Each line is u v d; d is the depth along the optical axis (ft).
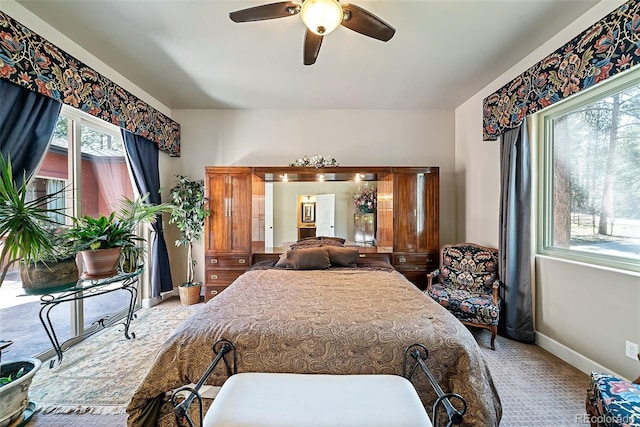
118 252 7.95
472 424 4.47
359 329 5.19
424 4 6.63
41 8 6.75
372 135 13.79
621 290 6.32
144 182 11.24
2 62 6.08
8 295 7.24
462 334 5.16
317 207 13.73
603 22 6.17
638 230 6.28
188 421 3.57
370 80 10.66
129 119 10.27
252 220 12.57
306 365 4.88
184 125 13.74
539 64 8.00
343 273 9.55
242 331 5.13
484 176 11.45
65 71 7.57
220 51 8.64
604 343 6.70
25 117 6.74
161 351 5.02
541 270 8.60
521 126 8.91
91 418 5.61
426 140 13.76
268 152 13.78
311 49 6.92
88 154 9.37
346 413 3.69
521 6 6.71
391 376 4.58
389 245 12.89
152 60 9.16
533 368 7.37
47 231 6.34
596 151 7.25
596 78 6.36
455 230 13.64
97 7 6.74
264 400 3.94
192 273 13.11
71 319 8.73
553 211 8.59
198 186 13.16
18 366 5.73
